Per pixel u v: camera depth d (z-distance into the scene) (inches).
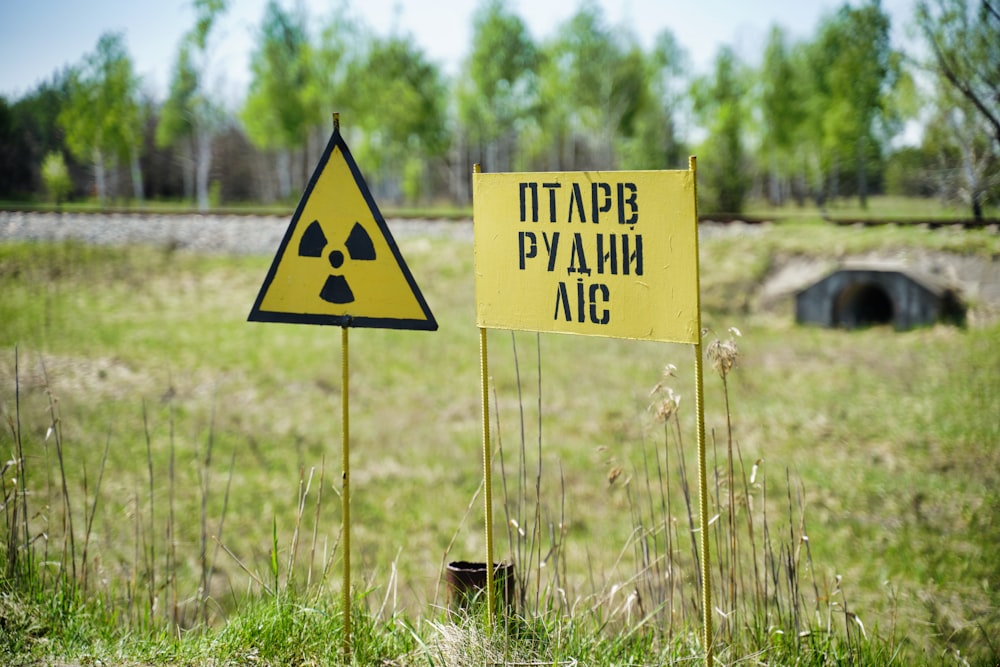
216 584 303.0
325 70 2268.7
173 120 1946.4
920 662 215.6
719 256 1004.6
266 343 779.4
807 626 214.7
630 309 157.5
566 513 383.6
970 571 310.7
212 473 443.5
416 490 426.9
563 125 2588.6
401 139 2422.5
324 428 536.7
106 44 1686.8
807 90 2158.0
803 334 836.6
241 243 1099.9
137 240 1083.9
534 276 168.1
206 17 1788.9
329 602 199.9
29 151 1801.2
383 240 174.7
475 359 735.1
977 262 876.6
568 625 190.2
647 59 2652.6
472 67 2586.1
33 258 983.6
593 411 567.8
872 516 375.2
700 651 187.2
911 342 778.2
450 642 175.6
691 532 211.5
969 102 856.3
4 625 191.3
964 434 489.4
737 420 541.6
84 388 602.9
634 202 156.0
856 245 940.6
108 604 225.6
